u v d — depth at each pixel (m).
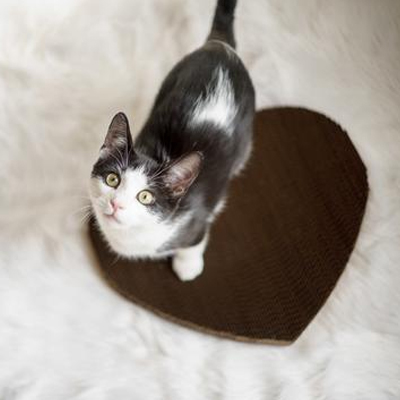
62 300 0.95
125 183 0.79
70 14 1.15
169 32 1.15
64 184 1.02
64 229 0.99
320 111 1.11
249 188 1.02
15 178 1.02
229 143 0.91
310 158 1.04
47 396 0.89
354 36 1.16
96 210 0.84
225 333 0.93
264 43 1.15
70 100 1.08
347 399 0.91
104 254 0.97
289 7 1.18
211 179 0.89
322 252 0.98
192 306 0.94
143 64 1.12
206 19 1.16
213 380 0.91
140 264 0.97
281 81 1.12
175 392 0.90
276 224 1.00
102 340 0.93
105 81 1.11
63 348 0.92
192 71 0.93
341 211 1.01
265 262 0.98
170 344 0.93
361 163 1.04
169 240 0.87
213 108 0.90
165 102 0.92
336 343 0.94
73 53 1.12
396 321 0.96
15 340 0.92
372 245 1.01
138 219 0.81
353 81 1.13
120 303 0.95
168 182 0.80
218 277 0.97
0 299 0.94
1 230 0.98
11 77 1.09
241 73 0.95
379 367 0.93
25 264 0.96
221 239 0.99
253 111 0.97
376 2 1.18
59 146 1.05
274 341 0.93
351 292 0.98
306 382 0.92
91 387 0.90
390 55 1.15
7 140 1.04
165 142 0.88
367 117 1.10
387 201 1.04
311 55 1.15
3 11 1.13
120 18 1.16
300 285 0.96
